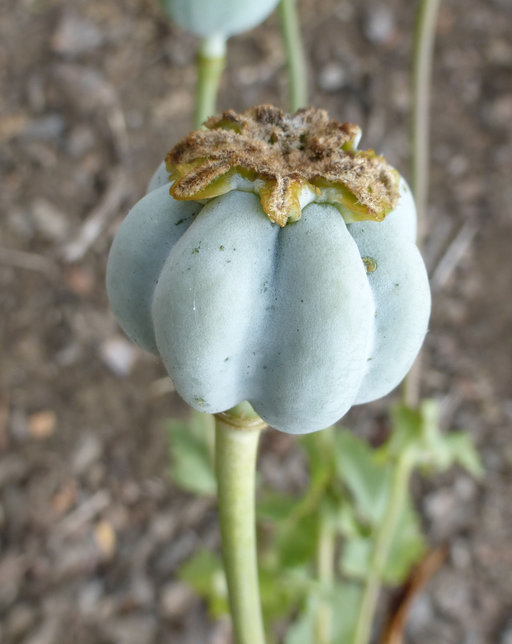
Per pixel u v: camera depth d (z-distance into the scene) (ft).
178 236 0.62
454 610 1.64
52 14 2.19
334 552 1.63
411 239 0.63
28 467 1.70
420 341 0.63
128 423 1.77
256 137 0.63
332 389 0.61
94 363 1.81
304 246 0.59
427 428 1.05
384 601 1.63
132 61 2.17
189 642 1.58
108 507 1.69
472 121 2.18
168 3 0.88
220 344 0.60
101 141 2.06
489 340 1.92
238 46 2.19
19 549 1.62
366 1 2.29
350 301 0.59
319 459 1.15
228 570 0.72
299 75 0.99
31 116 2.07
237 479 0.69
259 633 0.75
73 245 1.92
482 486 1.76
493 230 2.04
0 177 1.99
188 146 0.63
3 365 1.79
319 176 0.61
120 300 0.64
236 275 0.59
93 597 1.60
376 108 2.16
